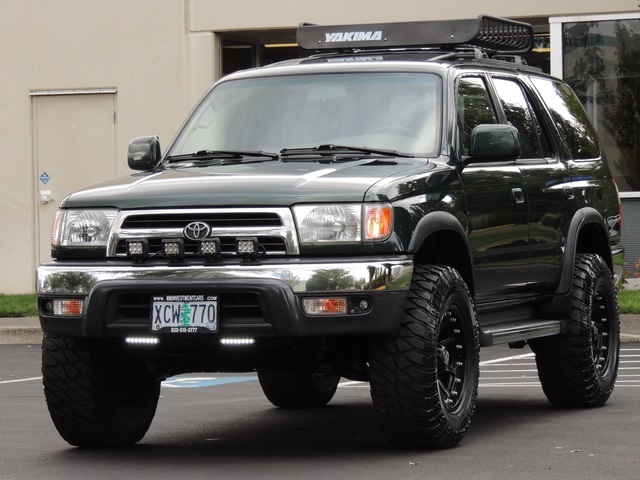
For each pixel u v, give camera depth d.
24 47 27.73
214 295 9.26
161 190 9.62
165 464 9.57
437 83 11.09
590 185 13.30
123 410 10.45
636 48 25.05
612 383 13.01
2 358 19.25
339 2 26.11
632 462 9.26
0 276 28.06
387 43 12.52
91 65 27.39
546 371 12.55
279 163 10.37
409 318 9.54
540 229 12.01
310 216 9.30
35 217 27.91
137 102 27.22
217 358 10.09
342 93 11.21
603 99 25.28
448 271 9.98
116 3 27.23
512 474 8.82
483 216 10.84
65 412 10.15
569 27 25.33
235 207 9.35
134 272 9.44
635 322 20.48
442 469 9.05
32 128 27.83
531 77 13.06
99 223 9.73
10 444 10.66
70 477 9.05
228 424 11.90
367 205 9.31
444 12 25.62
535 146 12.52
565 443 10.25
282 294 9.11
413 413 9.54
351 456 9.76
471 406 10.26
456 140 10.79
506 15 25.38
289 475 8.95
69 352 10.05
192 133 11.55
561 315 12.48
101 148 27.48
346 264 9.17
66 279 9.66
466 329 10.21
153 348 9.93
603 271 13.05
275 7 26.41
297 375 12.67
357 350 10.30
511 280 11.48
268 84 11.59
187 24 26.89
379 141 10.77
